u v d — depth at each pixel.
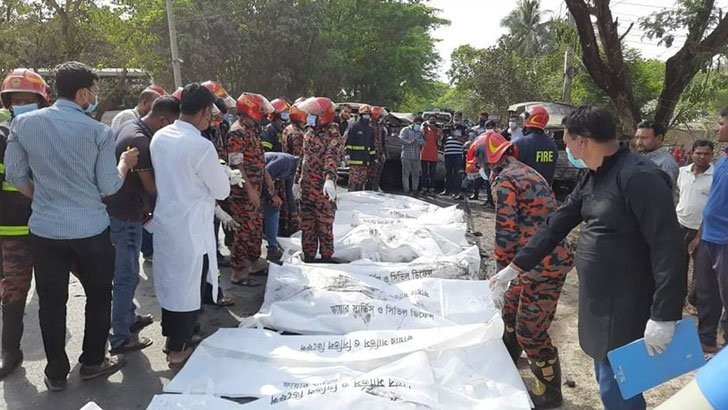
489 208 10.48
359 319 3.92
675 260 2.09
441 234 6.51
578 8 6.99
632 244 2.27
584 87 17.44
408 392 2.90
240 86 28.50
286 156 6.36
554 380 3.35
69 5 17.42
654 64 18.55
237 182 4.23
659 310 2.10
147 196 3.84
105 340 3.52
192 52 25.36
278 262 6.07
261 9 27.27
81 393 3.40
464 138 11.85
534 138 4.42
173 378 3.42
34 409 3.21
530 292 3.20
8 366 3.58
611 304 2.34
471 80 26.72
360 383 2.99
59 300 3.26
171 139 3.42
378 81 36.50
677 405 1.14
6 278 3.55
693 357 2.14
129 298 3.89
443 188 13.20
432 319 3.98
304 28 27.58
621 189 2.23
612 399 2.45
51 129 3.00
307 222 5.77
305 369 3.36
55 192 3.09
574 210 2.65
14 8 16.72
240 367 3.41
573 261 3.20
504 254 3.26
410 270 4.93
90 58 19.59
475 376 3.29
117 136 3.78
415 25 35.56
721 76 6.75
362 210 7.68
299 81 30.22
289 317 4.01
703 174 4.68
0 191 3.42
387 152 12.80
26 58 17.12
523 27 33.81
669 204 2.13
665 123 7.26
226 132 5.99
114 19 19.86
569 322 4.81
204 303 4.88
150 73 21.53
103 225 3.24
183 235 3.46
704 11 6.44
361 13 34.66
